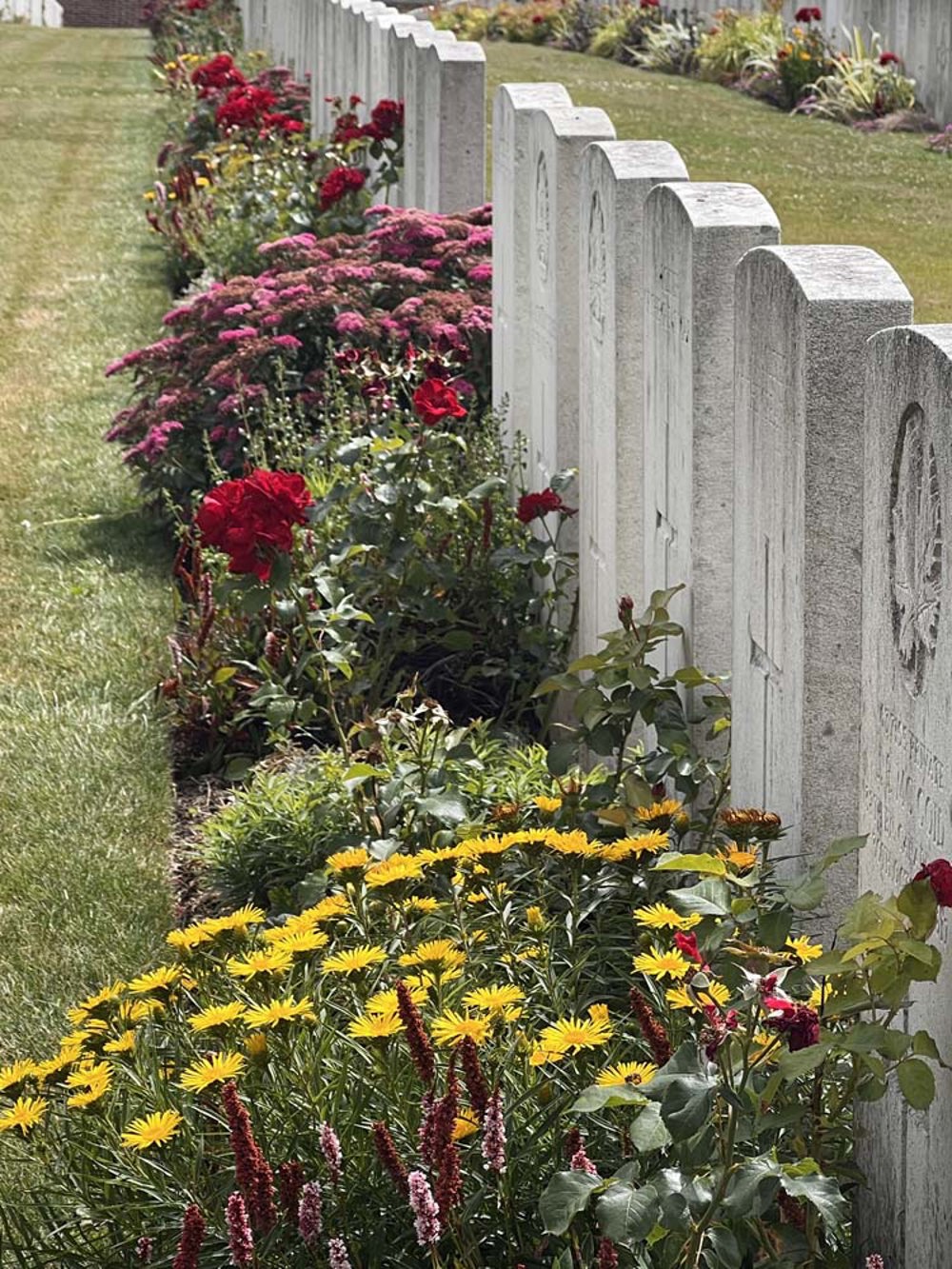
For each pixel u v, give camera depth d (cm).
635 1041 326
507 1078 312
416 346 784
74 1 4288
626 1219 255
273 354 796
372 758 481
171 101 2180
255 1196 267
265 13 2264
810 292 331
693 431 422
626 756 448
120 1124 321
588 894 389
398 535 600
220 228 1182
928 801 273
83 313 1239
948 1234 272
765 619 368
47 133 2177
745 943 293
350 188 981
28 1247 311
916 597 274
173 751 584
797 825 350
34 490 862
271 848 479
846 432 333
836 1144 310
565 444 587
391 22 1140
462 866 361
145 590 721
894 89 1798
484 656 614
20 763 572
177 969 340
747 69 2102
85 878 497
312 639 547
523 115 623
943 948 271
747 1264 287
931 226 1239
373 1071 316
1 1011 431
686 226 420
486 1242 296
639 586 515
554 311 579
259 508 496
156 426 782
